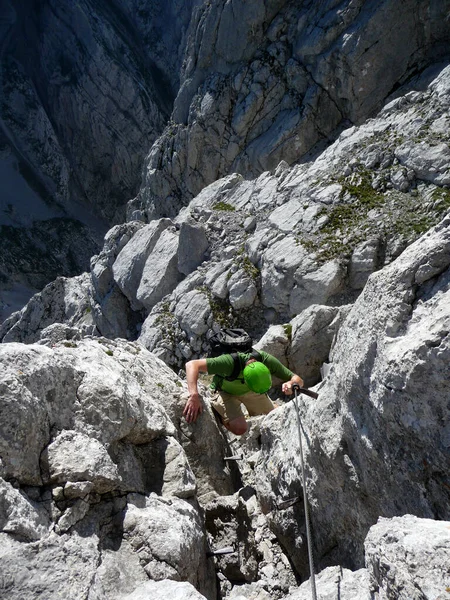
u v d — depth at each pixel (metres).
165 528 3.15
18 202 49.06
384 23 20.11
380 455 2.91
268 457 4.62
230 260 12.34
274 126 23.31
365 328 3.11
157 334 12.32
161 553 3.01
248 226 13.20
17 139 51.44
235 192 14.91
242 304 11.59
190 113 26.05
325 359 8.72
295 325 8.80
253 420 5.61
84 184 51.53
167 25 51.59
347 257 10.94
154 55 51.97
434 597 1.95
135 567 2.96
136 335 14.84
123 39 49.75
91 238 49.34
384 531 2.37
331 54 21.16
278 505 4.08
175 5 50.62
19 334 19.70
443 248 2.81
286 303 11.16
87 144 50.22
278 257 11.41
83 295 18.36
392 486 2.88
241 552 3.99
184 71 27.84
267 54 23.64
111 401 3.60
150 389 4.99
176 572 2.98
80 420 3.44
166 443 4.01
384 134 13.26
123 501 3.30
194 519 3.57
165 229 14.57
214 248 13.18
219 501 4.21
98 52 47.69
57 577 2.65
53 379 3.37
